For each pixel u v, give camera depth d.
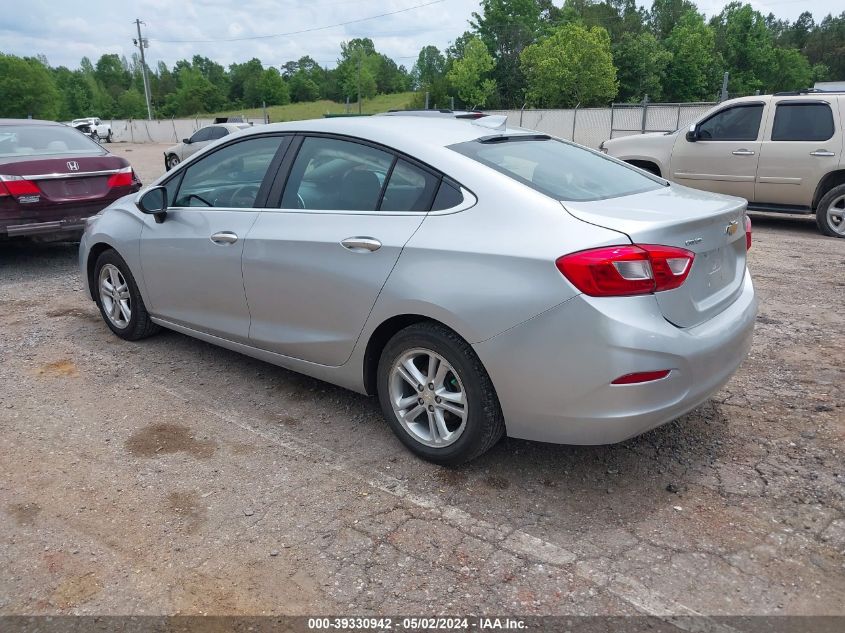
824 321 5.39
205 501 3.07
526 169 3.32
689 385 2.87
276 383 4.36
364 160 3.54
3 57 77.69
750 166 9.41
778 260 7.57
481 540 2.79
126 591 2.52
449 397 3.18
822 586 2.50
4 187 6.77
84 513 2.99
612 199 3.19
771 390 4.13
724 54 76.62
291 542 2.79
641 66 64.50
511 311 2.84
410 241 3.17
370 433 3.70
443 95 63.44
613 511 2.97
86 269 5.32
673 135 10.25
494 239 2.94
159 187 4.41
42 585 2.55
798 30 114.81
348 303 3.41
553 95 55.56
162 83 124.44
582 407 2.80
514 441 3.59
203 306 4.33
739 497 3.05
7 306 6.11
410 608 2.43
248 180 4.07
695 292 2.95
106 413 3.95
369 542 2.78
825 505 2.98
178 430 3.74
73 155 7.57
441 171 3.24
